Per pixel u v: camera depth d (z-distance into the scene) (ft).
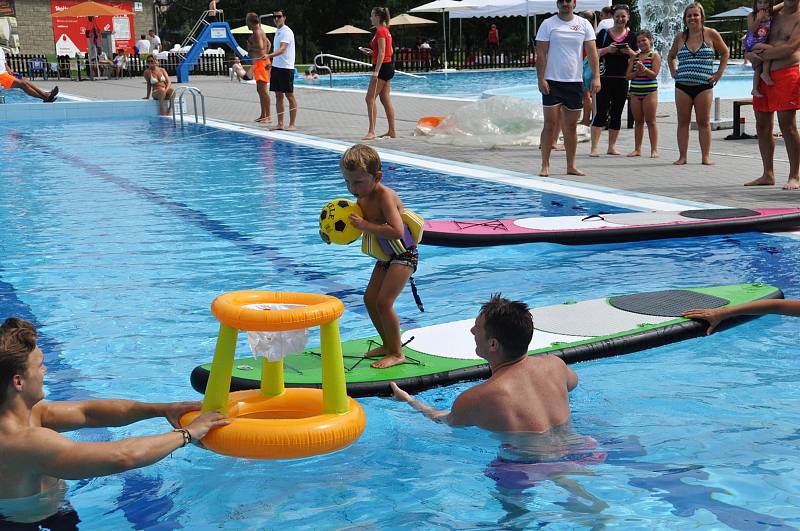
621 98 41.65
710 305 18.71
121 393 15.56
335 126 59.31
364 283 22.54
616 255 24.77
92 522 11.16
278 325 12.51
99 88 100.94
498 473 12.07
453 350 16.78
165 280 22.84
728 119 52.65
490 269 23.68
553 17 35.86
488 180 36.63
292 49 56.80
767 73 31.35
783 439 12.90
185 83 109.40
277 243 26.89
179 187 37.27
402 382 15.25
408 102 74.02
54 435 11.47
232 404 13.67
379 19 50.75
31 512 11.39
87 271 23.73
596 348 16.60
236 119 66.54
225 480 12.25
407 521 10.93
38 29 146.10
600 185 34.50
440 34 184.55
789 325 18.57
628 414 13.98
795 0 30.66
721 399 14.55
